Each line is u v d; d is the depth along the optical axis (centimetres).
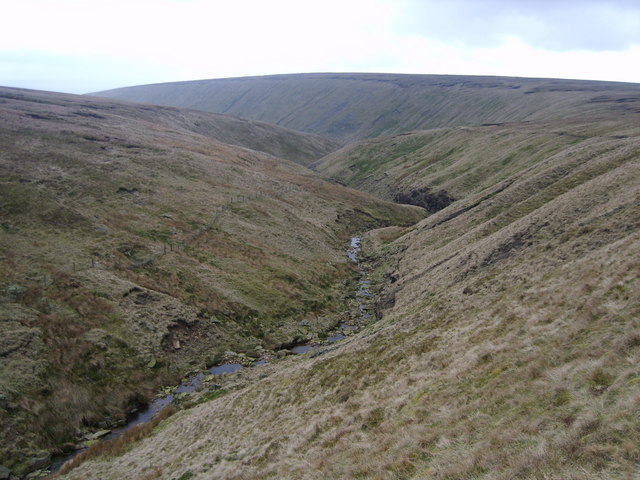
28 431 2644
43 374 3030
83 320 3678
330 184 11888
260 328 4544
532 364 1387
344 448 1472
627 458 798
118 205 6178
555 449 905
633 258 1766
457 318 2420
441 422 1340
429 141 16900
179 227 6078
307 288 5547
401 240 7312
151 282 4566
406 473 1127
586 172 4956
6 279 3756
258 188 9025
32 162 6756
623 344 1209
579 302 1698
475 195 7581
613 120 11325
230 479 1644
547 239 3322
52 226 5006
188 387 3534
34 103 12800
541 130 12075
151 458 2278
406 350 2234
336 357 2669
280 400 2361
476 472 967
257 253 6075
